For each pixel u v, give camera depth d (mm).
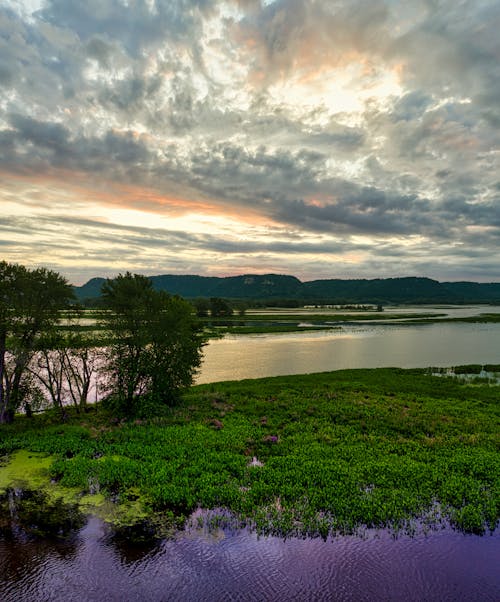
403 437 24438
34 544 13000
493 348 77000
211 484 17250
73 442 22578
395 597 10852
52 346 31016
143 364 31078
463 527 14242
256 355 68125
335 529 14133
